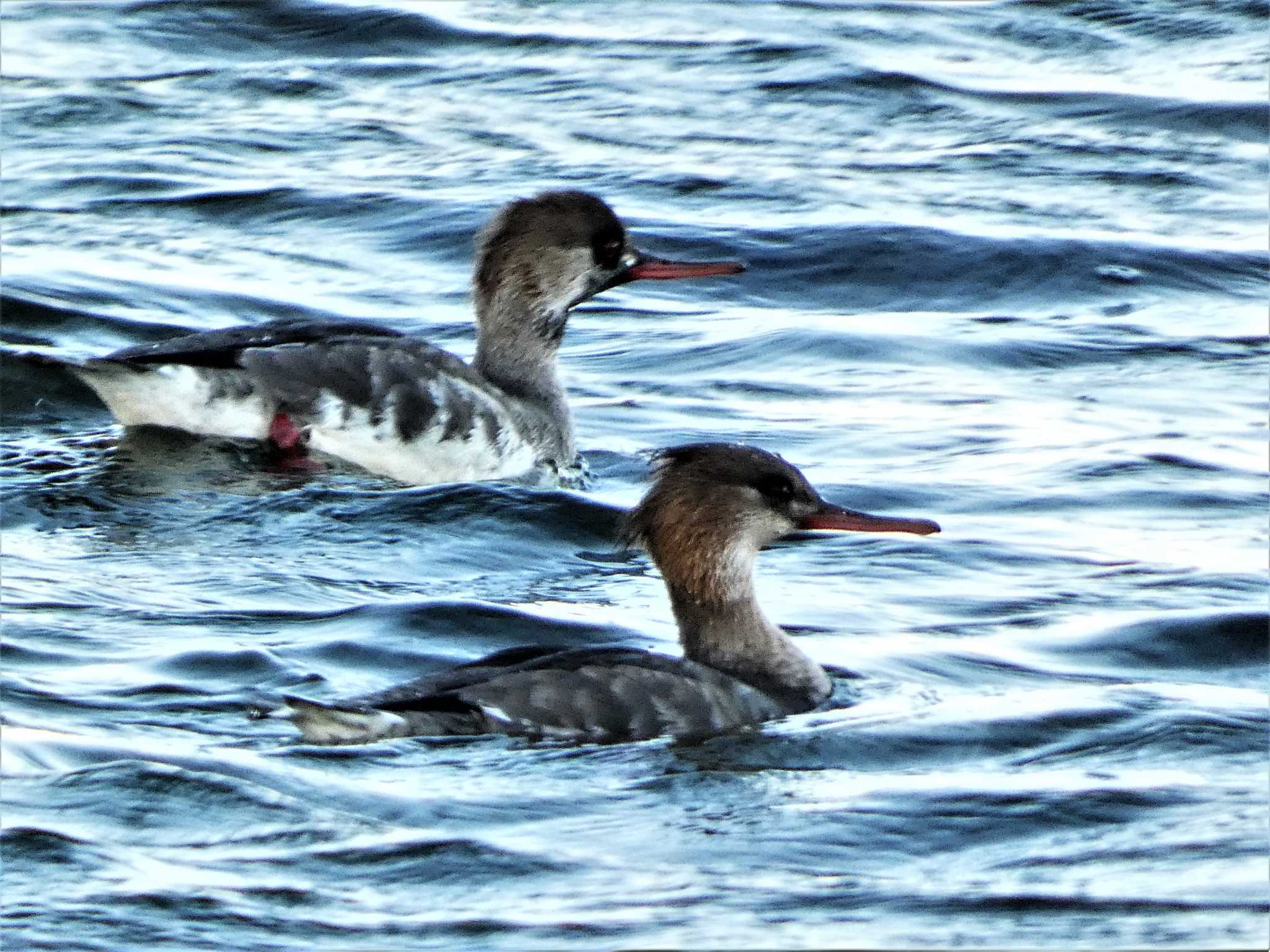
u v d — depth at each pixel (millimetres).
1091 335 21172
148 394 17391
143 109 27000
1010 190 24812
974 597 14828
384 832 10859
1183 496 16875
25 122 26484
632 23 29922
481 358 18781
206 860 10539
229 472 17078
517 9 30422
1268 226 23969
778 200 24469
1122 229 23750
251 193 24375
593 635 14016
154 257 22625
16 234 23172
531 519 16328
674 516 13336
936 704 12844
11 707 12219
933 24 29750
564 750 11781
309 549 15641
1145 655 13789
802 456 17938
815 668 13242
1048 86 27703
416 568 15398
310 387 17453
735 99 27375
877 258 23047
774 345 20906
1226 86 27469
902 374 20188
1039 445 18094
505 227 18688
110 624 13719
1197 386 19766
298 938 9930
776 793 11555
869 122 26766
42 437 17719
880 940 9984
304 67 28453
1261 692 13195
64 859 10484
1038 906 10375
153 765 11406
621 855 10781
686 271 19078
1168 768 12008
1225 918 10250
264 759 11570
